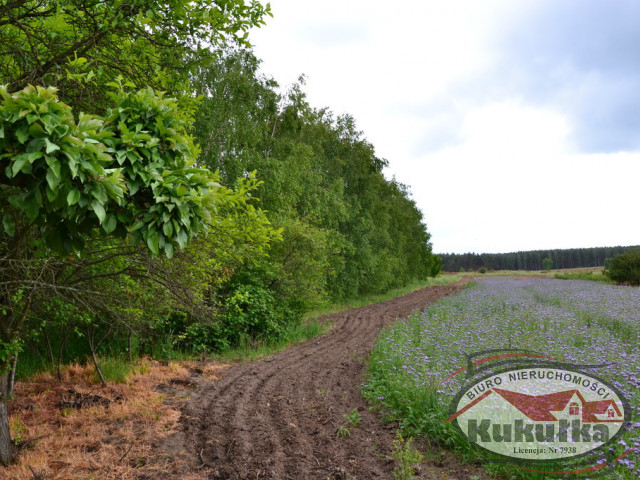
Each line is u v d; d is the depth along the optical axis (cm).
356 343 1141
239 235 492
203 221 298
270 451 461
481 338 862
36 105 226
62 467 408
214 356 954
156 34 405
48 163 215
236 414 575
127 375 715
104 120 296
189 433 507
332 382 752
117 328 604
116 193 245
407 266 3922
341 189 2161
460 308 1552
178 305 546
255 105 1529
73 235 272
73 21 377
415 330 1076
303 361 925
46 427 489
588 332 919
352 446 477
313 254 1266
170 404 611
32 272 391
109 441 472
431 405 530
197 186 287
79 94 427
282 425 539
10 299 384
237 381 755
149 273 446
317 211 1866
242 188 501
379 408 600
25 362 691
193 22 396
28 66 398
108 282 491
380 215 2850
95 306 497
